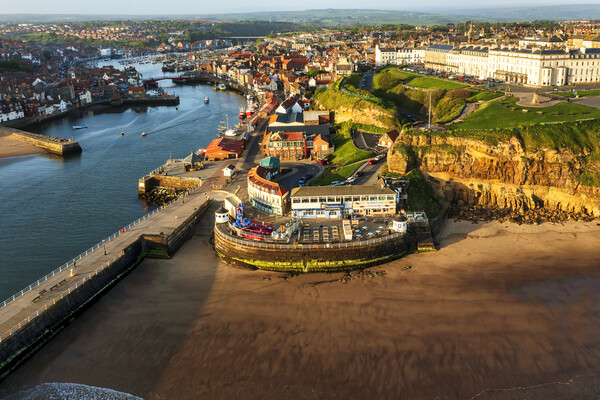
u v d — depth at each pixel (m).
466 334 89.06
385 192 126.12
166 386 78.62
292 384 78.56
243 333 90.62
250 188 140.12
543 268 110.31
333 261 112.81
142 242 119.88
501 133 146.38
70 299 96.25
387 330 90.56
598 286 102.56
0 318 88.12
